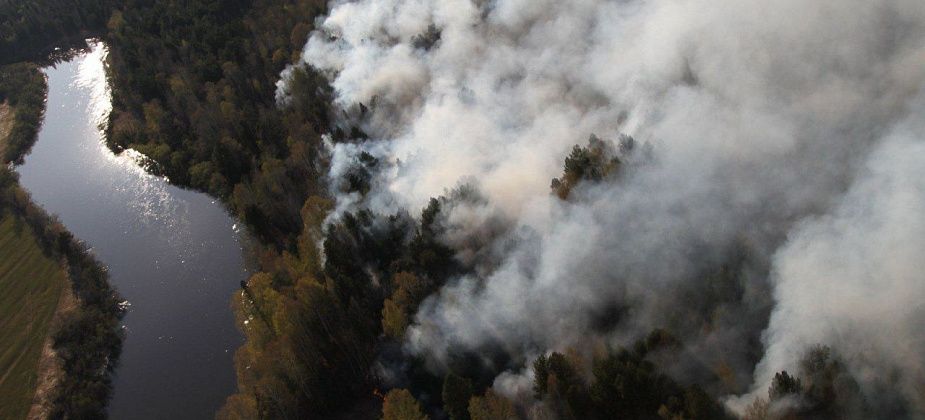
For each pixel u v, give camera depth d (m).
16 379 153.62
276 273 152.12
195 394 145.62
